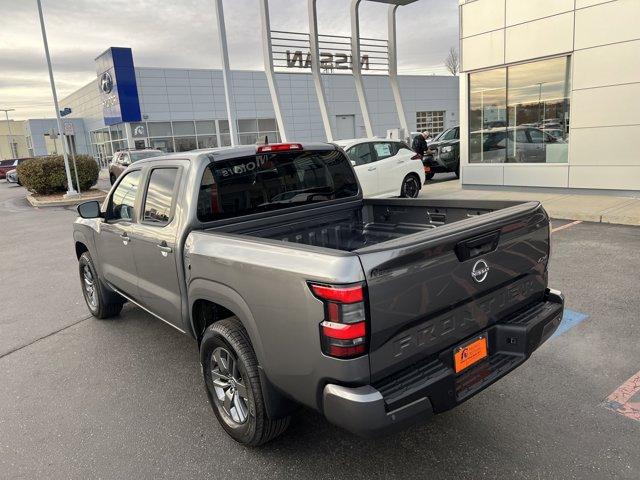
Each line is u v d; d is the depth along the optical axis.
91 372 4.22
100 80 33.91
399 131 17.73
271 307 2.47
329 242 4.11
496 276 2.71
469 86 12.75
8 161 45.25
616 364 3.69
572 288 5.29
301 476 2.74
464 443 2.92
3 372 4.34
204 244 3.03
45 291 6.86
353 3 16.69
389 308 2.21
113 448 3.12
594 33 10.05
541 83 11.26
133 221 4.02
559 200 10.21
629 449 2.77
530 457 2.76
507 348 2.79
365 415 2.14
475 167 12.96
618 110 9.97
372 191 11.02
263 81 36.34
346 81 38.12
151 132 33.03
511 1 11.35
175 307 3.53
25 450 3.15
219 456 2.97
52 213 16.17
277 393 2.72
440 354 2.51
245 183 3.56
